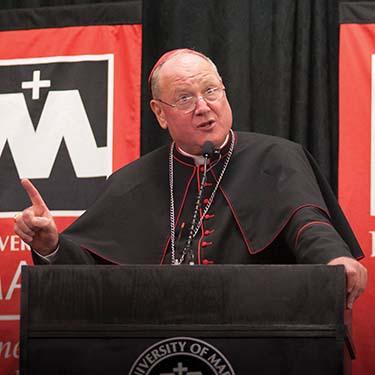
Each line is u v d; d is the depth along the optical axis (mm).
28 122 13734
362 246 12461
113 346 6969
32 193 8594
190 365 6926
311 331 6934
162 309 6984
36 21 14062
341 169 12703
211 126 9945
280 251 9578
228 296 6980
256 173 10133
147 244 10078
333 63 13914
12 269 13312
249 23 14156
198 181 10398
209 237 9805
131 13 13773
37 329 7008
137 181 10648
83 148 13508
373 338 12305
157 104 10484
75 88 13734
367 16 13109
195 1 14289
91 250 9984
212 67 10242
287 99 13820
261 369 6902
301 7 13914
